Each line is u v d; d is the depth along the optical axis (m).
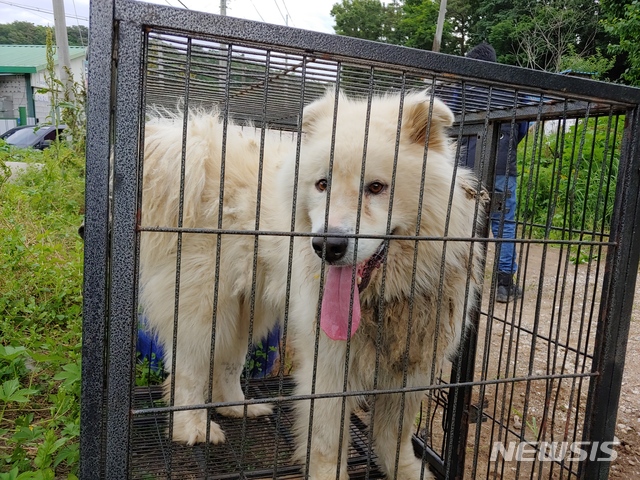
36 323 3.30
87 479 1.36
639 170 1.84
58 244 4.19
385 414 2.32
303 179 2.24
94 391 1.34
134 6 1.23
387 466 2.36
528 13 24.52
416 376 2.21
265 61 1.44
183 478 2.15
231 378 2.81
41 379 2.78
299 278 2.26
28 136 14.79
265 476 2.20
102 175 1.28
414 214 2.12
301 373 2.26
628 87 1.79
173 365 1.45
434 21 30.59
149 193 2.44
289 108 3.14
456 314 2.19
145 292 2.66
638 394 3.48
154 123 2.70
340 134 2.12
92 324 1.32
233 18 1.31
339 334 1.90
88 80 1.24
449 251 2.12
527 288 5.99
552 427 2.13
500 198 2.44
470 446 2.84
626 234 1.86
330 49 1.41
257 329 2.93
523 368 3.88
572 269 7.05
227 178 2.55
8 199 5.81
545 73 1.68
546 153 7.75
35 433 2.05
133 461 2.24
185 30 1.28
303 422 2.22
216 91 2.60
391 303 2.11
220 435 2.50
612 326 1.90
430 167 2.12
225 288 2.56
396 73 1.91
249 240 2.57
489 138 2.40
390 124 2.19
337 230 1.88
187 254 2.52
